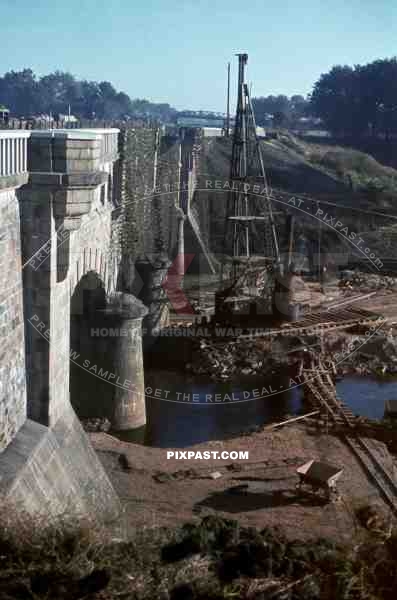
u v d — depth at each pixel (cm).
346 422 4216
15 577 1370
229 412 4694
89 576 1370
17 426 2405
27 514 1639
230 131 10444
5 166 2109
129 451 3669
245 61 5456
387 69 15575
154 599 1352
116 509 2630
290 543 1552
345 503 2552
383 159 14300
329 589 1414
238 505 3058
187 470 3438
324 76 16750
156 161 6156
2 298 2216
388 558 1492
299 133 16238
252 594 1380
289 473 3453
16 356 2378
